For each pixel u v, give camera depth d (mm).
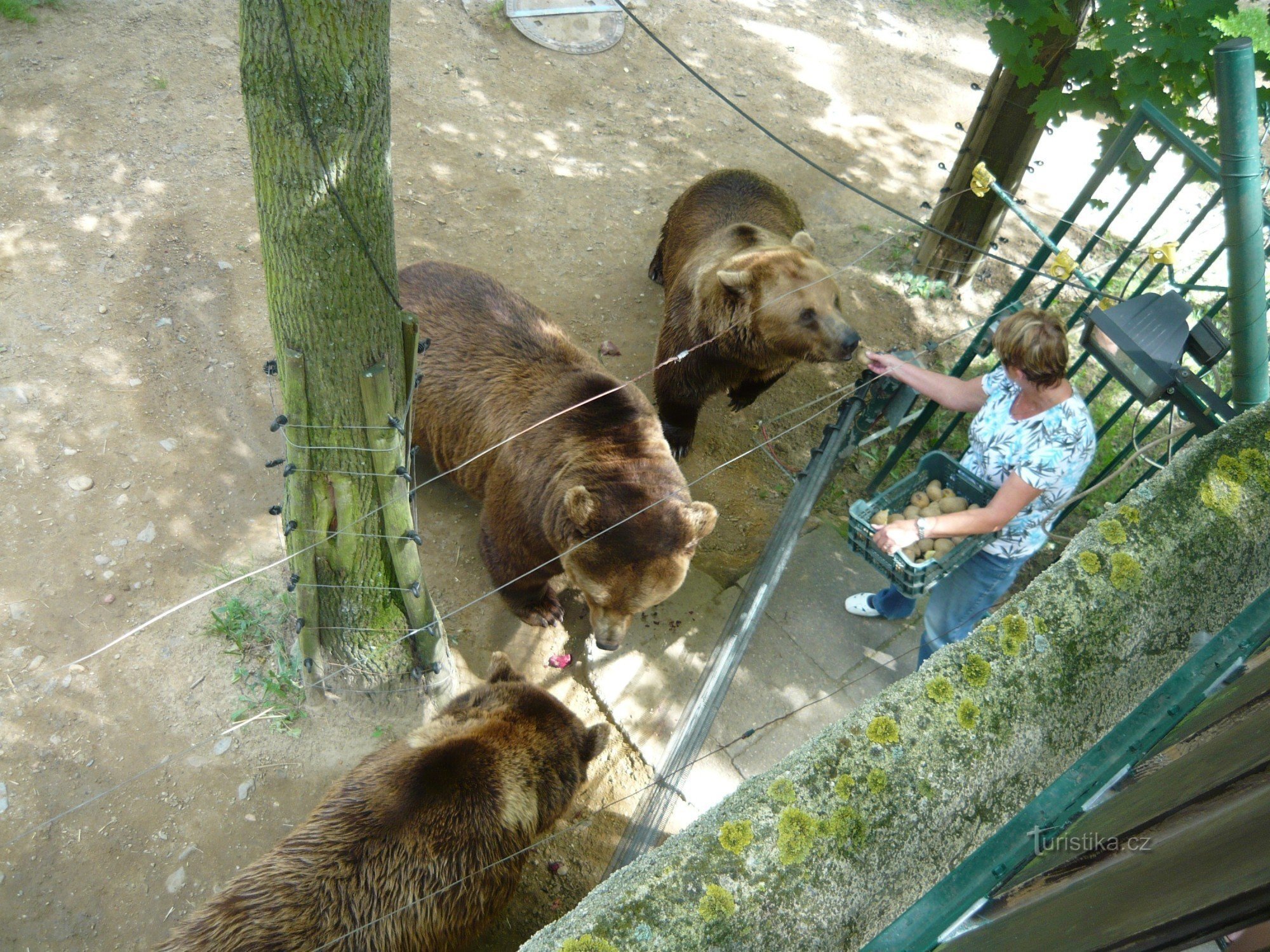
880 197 8484
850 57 10320
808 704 4625
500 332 4902
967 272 7367
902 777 1783
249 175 7082
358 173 2734
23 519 4641
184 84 7680
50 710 4027
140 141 7043
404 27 8969
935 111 9875
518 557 4527
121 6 8141
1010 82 6062
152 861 3709
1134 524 2230
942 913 1808
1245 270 2939
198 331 5809
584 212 7727
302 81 2453
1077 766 2008
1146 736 2000
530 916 3887
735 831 1671
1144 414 6438
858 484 5953
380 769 3424
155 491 4930
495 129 8281
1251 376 3145
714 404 6508
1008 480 3385
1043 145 9438
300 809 3990
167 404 5355
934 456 3770
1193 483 2316
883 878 1739
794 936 1623
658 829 3947
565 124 8570
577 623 4977
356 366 3180
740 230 5508
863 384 4238
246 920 2971
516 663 4758
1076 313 4191
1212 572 2236
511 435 4598
